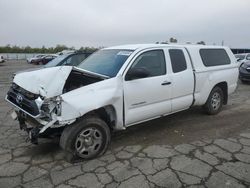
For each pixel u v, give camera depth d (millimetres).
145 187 3361
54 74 3918
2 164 3980
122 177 3598
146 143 4766
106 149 4336
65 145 3889
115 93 4199
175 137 5059
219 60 6488
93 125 4047
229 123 5914
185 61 5527
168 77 5059
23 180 3541
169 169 3801
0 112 6895
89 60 5336
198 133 5270
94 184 3434
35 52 84500
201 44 6379
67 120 3672
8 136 5090
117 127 4449
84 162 4039
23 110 4066
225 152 4355
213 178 3557
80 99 3799
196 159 4105
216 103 6520
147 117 4852
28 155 4277
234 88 6965
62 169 3824
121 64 4539
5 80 15461
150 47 4969
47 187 3377
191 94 5656
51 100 3674
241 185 3396
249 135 5152
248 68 11984
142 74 4434
